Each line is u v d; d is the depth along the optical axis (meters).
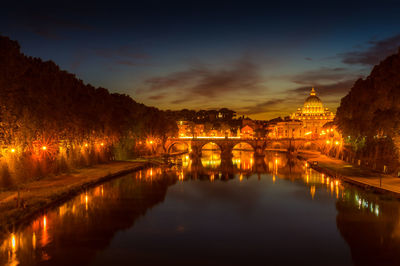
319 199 74.38
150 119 171.75
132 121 145.50
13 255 42.94
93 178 87.38
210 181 100.88
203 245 47.47
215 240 49.44
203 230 53.72
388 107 86.69
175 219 59.19
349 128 114.38
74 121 95.88
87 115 106.44
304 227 55.12
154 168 129.75
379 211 61.38
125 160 141.62
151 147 176.62
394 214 59.25
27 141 75.25
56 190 67.25
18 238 48.25
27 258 42.06
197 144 199.88
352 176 91.62
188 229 54.06
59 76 93.00
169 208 66.38
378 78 95.06
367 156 111.56
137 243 47.69
